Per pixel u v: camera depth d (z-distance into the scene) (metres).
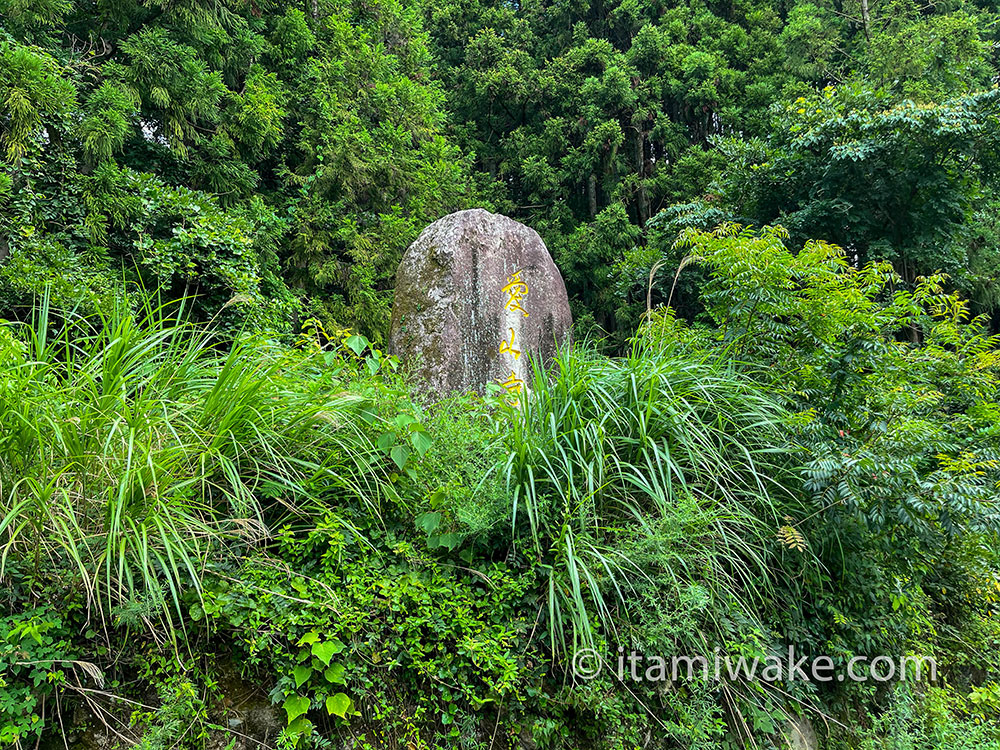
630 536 2.63
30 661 1.86
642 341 3.62
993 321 13.93
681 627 2.45
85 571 1.94
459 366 4.79
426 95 13.56
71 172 7.03
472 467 2.75
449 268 4.97
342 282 10.66
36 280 5.11
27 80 6.14
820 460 2.78
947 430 3.74
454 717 2.29
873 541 3.09
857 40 15.23
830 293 3.63
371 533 2.61
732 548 2.85
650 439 2.84
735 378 3.45
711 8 18.11
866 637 2.99
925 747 2.96
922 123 8.76
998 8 16.86
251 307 7.19
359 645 2.22
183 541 2.16
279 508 2.60
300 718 2.11
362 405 2.86
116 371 2.44
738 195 10.67
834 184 9.55
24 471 2.13
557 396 3.06
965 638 3.62
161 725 1.96
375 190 11.63
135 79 8.16
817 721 2.88
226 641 2.16
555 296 5.38
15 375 2.26
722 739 2.56
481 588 2.59
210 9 9.27
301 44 11.29
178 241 7.07
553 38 18.97
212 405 2.50
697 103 15.91
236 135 9.72
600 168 16.27
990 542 3.23
